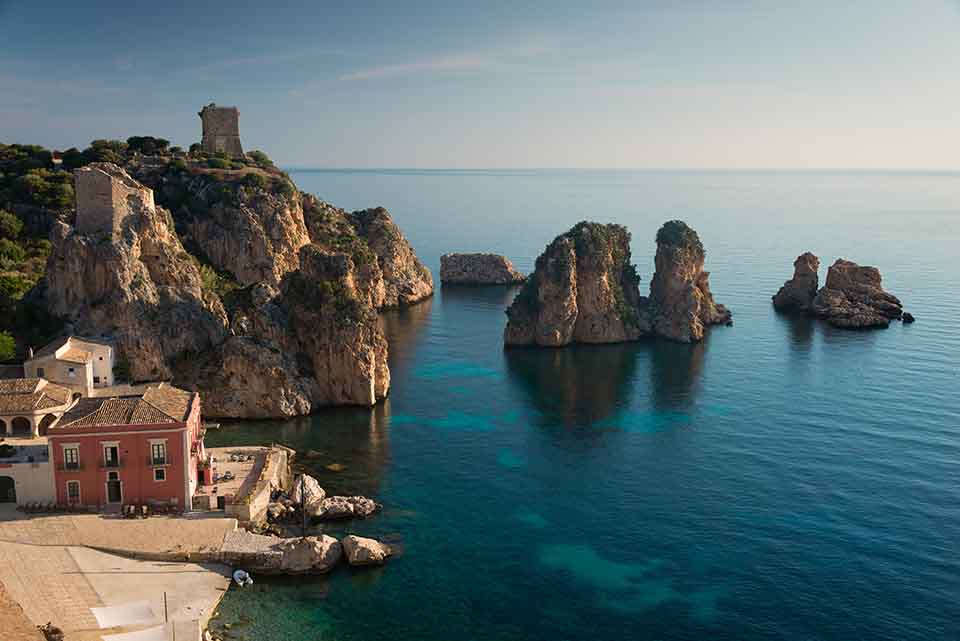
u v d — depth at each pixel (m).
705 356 161.62
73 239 121.81
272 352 120.56
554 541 82.38
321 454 105.12
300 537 80.19
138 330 120.56
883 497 92.62
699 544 81.88
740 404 128.62
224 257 171.75
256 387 118.75
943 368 148.50
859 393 133.62
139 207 130.12
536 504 91.19
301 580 74.00
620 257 185.12
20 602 65.44
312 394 123.62
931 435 112.69
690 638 66.31
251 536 78.25
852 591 73.12
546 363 156.50
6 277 133.25
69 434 80.00
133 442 81.12
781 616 69.38
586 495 93.69
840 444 109.81
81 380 107.88
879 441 110.75
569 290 169.88
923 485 95.75
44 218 167.50
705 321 190.12
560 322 169.88
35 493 81.00
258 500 84.50
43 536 76.00
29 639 57.38
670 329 178.25
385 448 108.06
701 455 106.31
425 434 113.88
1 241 155.00
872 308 195.38
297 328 127.50
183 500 82.62
